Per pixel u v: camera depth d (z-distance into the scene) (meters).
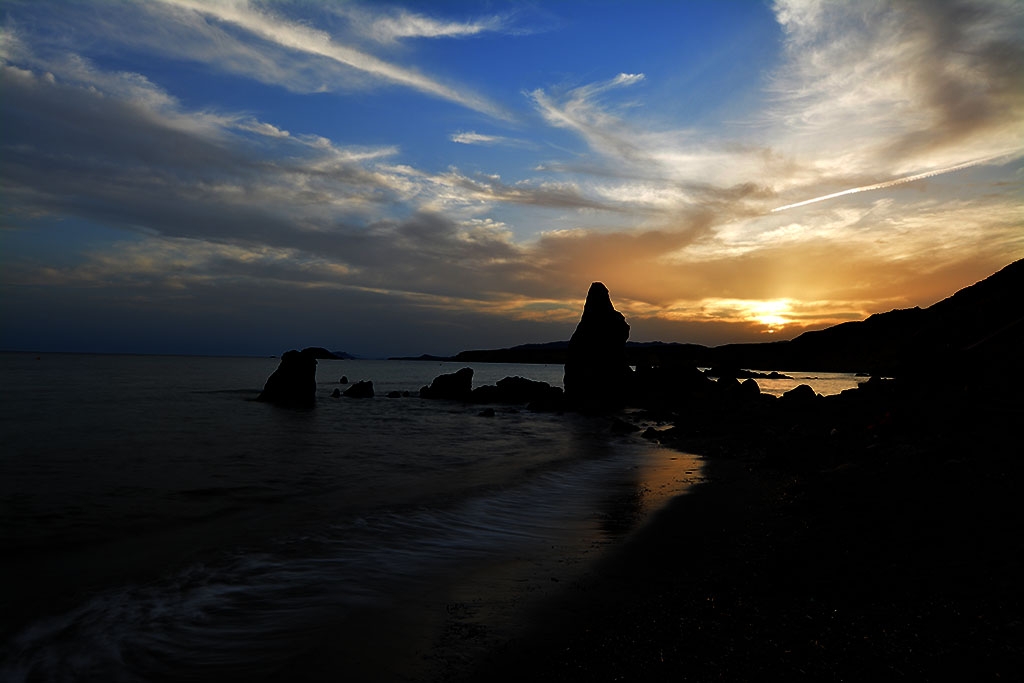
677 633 6.64
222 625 7.22
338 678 5.92
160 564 9.48
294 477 17.42
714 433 29.72
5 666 6.15
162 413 37.69
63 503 13.48
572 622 7.19
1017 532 8.57
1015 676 5.20
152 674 6.04
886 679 5.30
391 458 21.97
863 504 11.59
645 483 17.31
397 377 123.69
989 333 31.45
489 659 6.26
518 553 10.28
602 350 57.03
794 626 6.60
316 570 9.25
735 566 9.15
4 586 8.44
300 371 50.28
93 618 7.38
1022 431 16.08
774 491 15.22
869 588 7.51
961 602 6.76
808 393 37.97
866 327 156.00
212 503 13.84
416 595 8.22
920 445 16.14
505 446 26.55
